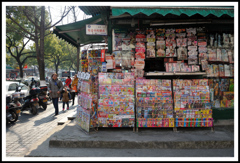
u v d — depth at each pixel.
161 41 5.46
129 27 5.62
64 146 4.35
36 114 8.70
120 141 4.34
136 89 5.15
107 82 5.11
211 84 5.57
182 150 4.23
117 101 5.06
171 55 5.45
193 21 5.43
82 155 3.95
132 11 4.50
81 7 4.95
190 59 5.45
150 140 4.38
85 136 4.66
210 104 5.11
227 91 5.58
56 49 30.11
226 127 5.39
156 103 5.09
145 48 5.50
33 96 8.67
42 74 12.77
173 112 5.12
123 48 5.50
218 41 5.63
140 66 5.43
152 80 5.17
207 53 5.58
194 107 5.10
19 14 16.66
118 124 5.02
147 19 5.54
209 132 4.98
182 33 5.45
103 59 5.36
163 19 5.57
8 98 6.85
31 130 6.14
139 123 5.01
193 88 5.15
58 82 8.48
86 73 5.02
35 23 13.10
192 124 5.02
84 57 5.86
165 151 4.17
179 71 5.45
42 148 4.29
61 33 7.06
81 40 8.65
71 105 11.49
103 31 5.44
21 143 4.93
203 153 4.07
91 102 4.72
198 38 5.45
